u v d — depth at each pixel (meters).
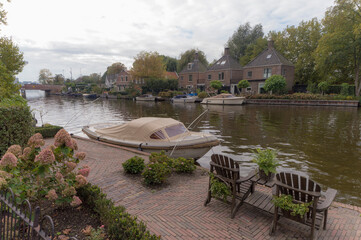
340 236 3.65
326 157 10.23
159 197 5.06
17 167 3.52
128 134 9.89
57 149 3.61
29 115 7.12
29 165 3.55
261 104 37.22
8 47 15.88
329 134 14.78
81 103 45.91
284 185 3.49
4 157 3.32
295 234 3.74
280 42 49.62
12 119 6.57
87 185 4.25
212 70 51.66
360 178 7.97
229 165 4.16
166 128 9.66
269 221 4.13
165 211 4.45
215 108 32.34
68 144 3.68
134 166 6.38
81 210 3.96
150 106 37.62
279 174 3.54
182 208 4.57
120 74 72.12
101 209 3.60
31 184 3.51
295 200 3.47
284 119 21.12
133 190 5.38
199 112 28.00
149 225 3.95
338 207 4.63
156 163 5.99
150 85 56.25
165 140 9.21
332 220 4.13
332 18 35.97
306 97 35.22
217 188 4.23
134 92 56.94
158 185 5.71
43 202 4.12
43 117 25.11
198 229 3.86
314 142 12.84
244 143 12.75
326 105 33.09
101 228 3.33
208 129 16.81
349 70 40.25
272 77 37.69
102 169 6.81
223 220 4.14
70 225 3.54
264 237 3.66
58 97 71.94
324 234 3.69
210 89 47.66
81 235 3.29
